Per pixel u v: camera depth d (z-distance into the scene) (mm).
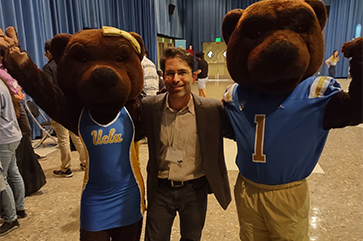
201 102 1412
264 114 1233
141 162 3566
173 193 1469
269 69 1067
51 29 4949
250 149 1271
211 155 1428
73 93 1298
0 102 1977
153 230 1496
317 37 1159
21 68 1177
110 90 1188
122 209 1361
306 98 1189
